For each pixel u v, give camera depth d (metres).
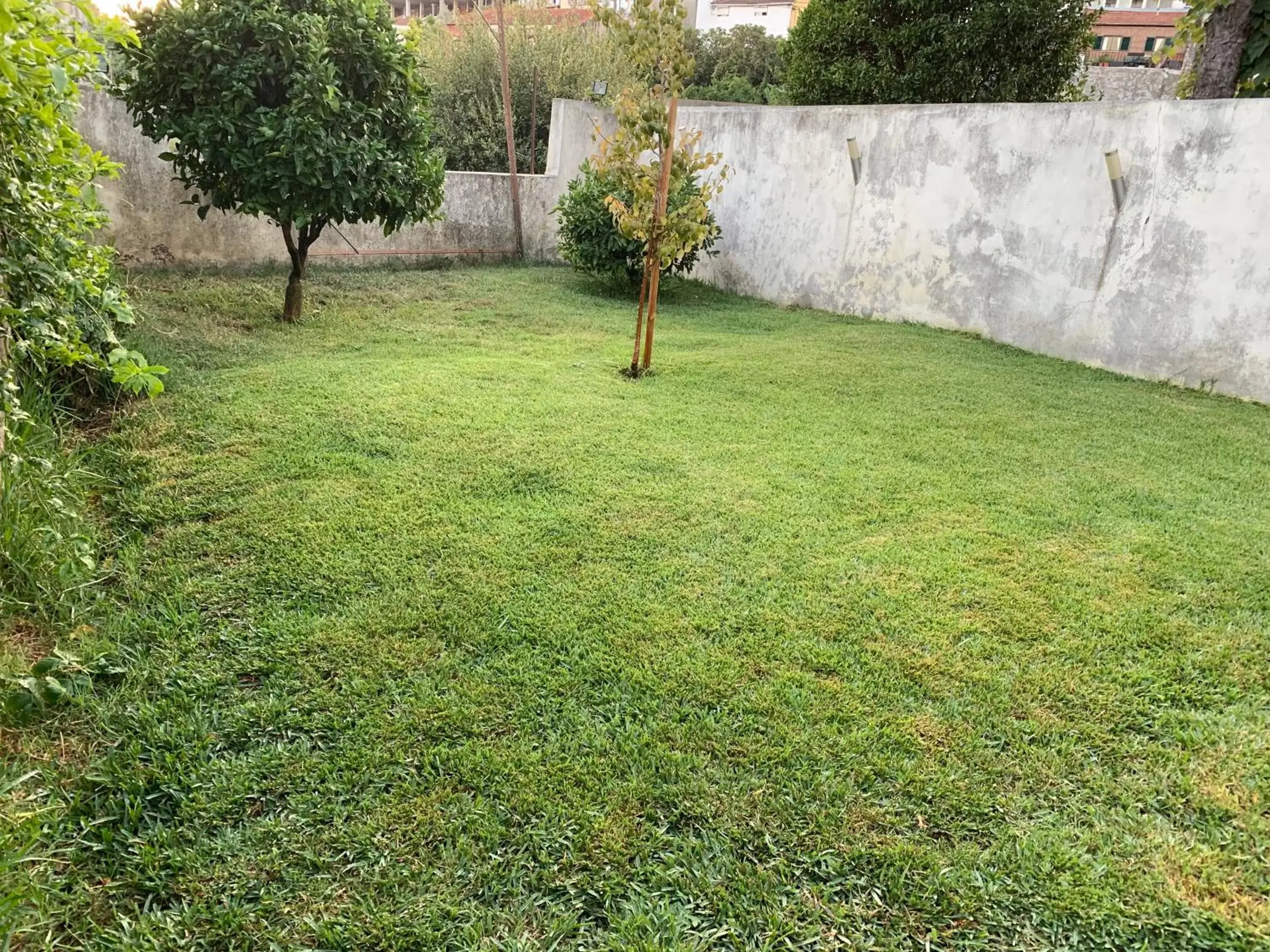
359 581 2.56
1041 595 2.60
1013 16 8.05
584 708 2.04
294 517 2.93
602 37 14.36
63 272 2.88
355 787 1.78
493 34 12.59
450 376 4.63
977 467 3.68
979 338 6.38
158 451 3.44
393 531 2.87
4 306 2.56
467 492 3.20
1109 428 4.29
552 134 9.46
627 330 6.41
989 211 6.18
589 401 4.37
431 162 5.77
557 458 3.55
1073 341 5.75
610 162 4.79
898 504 3.26
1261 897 1.56
